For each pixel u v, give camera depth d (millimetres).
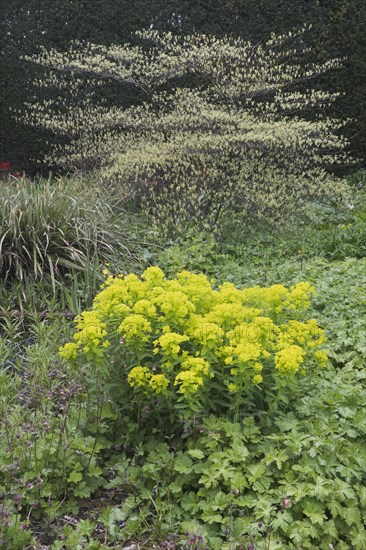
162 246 6145
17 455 2898
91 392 3258
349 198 7559
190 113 7539
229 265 5734
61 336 4359
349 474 2811
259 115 7922
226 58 7859
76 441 3008
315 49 9055
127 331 2953
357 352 4098
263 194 6359
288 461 2938
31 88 9148
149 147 6887
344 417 3254
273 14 8977
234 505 2756
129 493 2963
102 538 2725
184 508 2805
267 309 3477
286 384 2984
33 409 3416
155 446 3133
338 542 2711
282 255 6152
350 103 9148
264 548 2537
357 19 8984
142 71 8219
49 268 5129
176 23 9039
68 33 9047
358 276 5199
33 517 2791
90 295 4898
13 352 4266
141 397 3090
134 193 6781
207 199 6523
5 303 4730
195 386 2801
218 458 2875
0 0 9070
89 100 8648
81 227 5531
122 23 9008
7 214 5316
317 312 4562
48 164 8648
